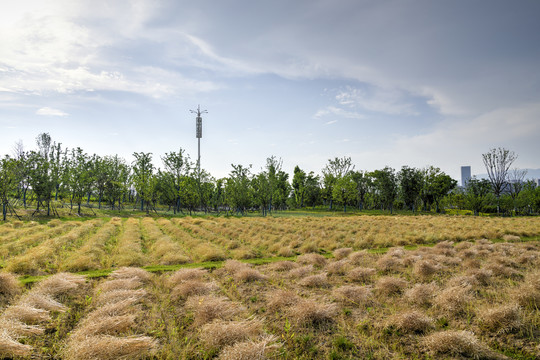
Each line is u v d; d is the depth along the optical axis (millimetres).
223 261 11547
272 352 4695
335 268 9664
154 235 17562
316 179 68562
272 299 6859
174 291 7609
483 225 22750
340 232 18047
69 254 11953
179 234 18125
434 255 10664
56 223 22375
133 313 6238
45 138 53469
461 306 6234
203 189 44406
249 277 8602
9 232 17422
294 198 70562
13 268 9398
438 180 56219
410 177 55125
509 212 50969
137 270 8891
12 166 28094
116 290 7152
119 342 4637
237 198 40906
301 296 7453
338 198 54688
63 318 6094
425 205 61250
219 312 6023
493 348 4906
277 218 31047
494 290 7445
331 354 4754
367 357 4711
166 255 11695
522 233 16781
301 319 5840
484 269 8547
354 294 6969
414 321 5543
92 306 6684
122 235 18500
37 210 32031
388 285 7500
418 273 8664
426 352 4820
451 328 5582
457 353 4711
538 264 9750
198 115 46219
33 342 5207
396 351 4883
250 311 6516
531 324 5477
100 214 36625
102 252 12250
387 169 55688
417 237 15438
